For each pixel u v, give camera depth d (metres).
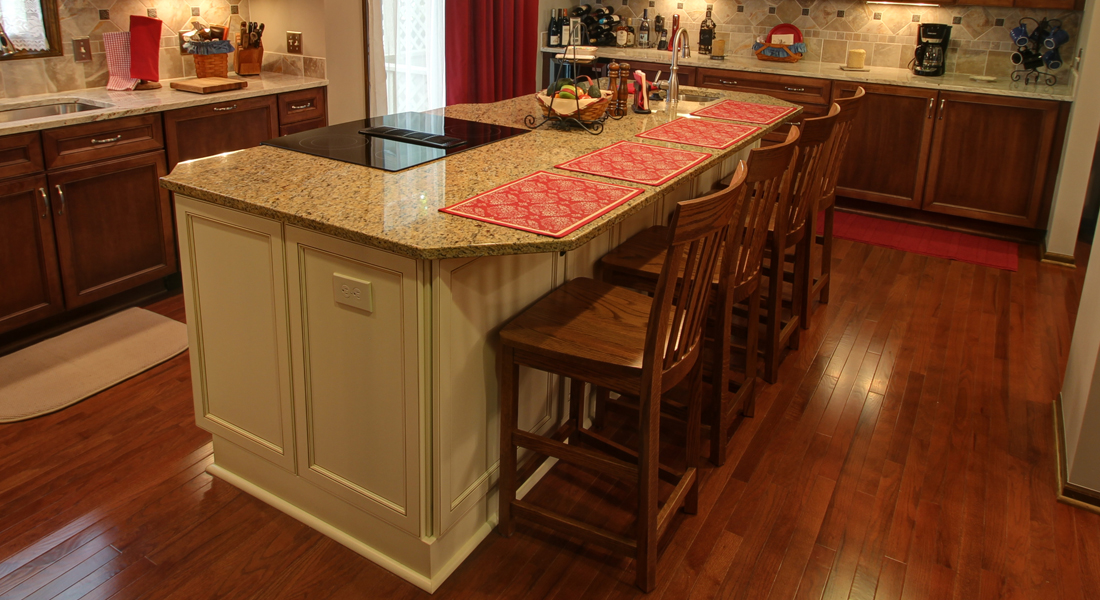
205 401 2.36
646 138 2.84
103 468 2.44
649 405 1.84
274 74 4.37
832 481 2.48
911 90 4.80
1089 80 4.05
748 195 2.20
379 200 1.99
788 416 2.84
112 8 3.73
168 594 1.97
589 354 1.89
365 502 2.08
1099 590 2.05
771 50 5.55
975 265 4.38
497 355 2.10
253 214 1.96
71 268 3.20
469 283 1.89
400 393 1.89
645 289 2.52
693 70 5.50
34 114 3.42
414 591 2.01
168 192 3.54
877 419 2.84
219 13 4.24
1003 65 5.07
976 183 4.78
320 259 1.91
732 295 2.37
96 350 3.11
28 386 2.84
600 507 2.35
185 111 3.52
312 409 2.10
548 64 6.02
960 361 3.28
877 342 3.43
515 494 2.18
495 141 2.69
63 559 2.07
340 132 2.74
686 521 2.28
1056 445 2.68
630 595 2.01
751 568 2.11
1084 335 2.63
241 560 2.09
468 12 4.84
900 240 4.75
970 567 2.13
